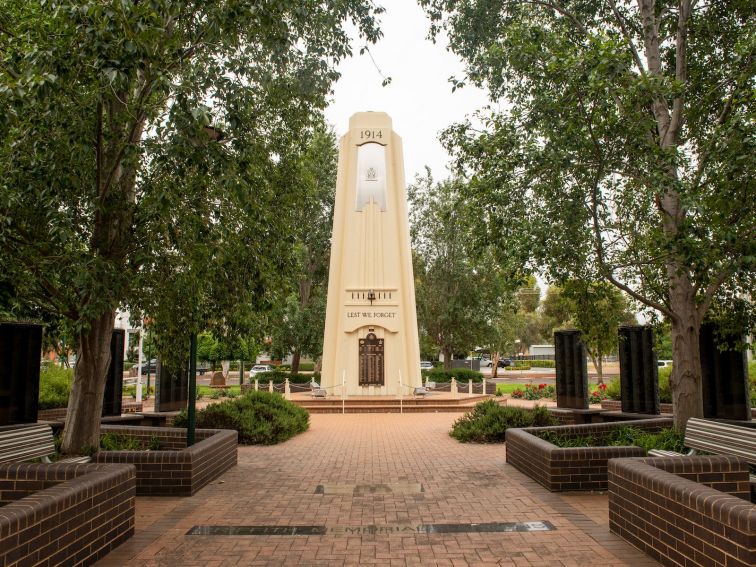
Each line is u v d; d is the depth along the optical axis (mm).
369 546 5434
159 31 5617
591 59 7336
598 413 13781
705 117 9438
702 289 9523
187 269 7270
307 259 30047
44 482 5410
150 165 7098
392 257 22672
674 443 8211
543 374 47062
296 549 5352
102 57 5461
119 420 13023
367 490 7828
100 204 6941
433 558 5090
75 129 6113
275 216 8898
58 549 4332
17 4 6512
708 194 8008
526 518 6363
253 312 9047
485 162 8539
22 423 10438
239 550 5320
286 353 31297
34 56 5395
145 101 6867
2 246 6418
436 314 33250
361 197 23031
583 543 5465
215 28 6219
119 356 13680
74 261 6305
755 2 8719
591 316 9664
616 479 5746
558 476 7598
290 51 8820
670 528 4688
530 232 7840
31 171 6035
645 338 13469
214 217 7387
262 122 9133
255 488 7977
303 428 14422
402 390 21672
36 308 8234
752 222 7488
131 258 7422
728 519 3904
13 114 5598
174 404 14945
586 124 7762
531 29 8023
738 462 5680
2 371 10398
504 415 12430
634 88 7551
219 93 6879
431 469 9367
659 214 9477
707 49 9750
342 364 22016
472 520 6309
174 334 8805
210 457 8336
